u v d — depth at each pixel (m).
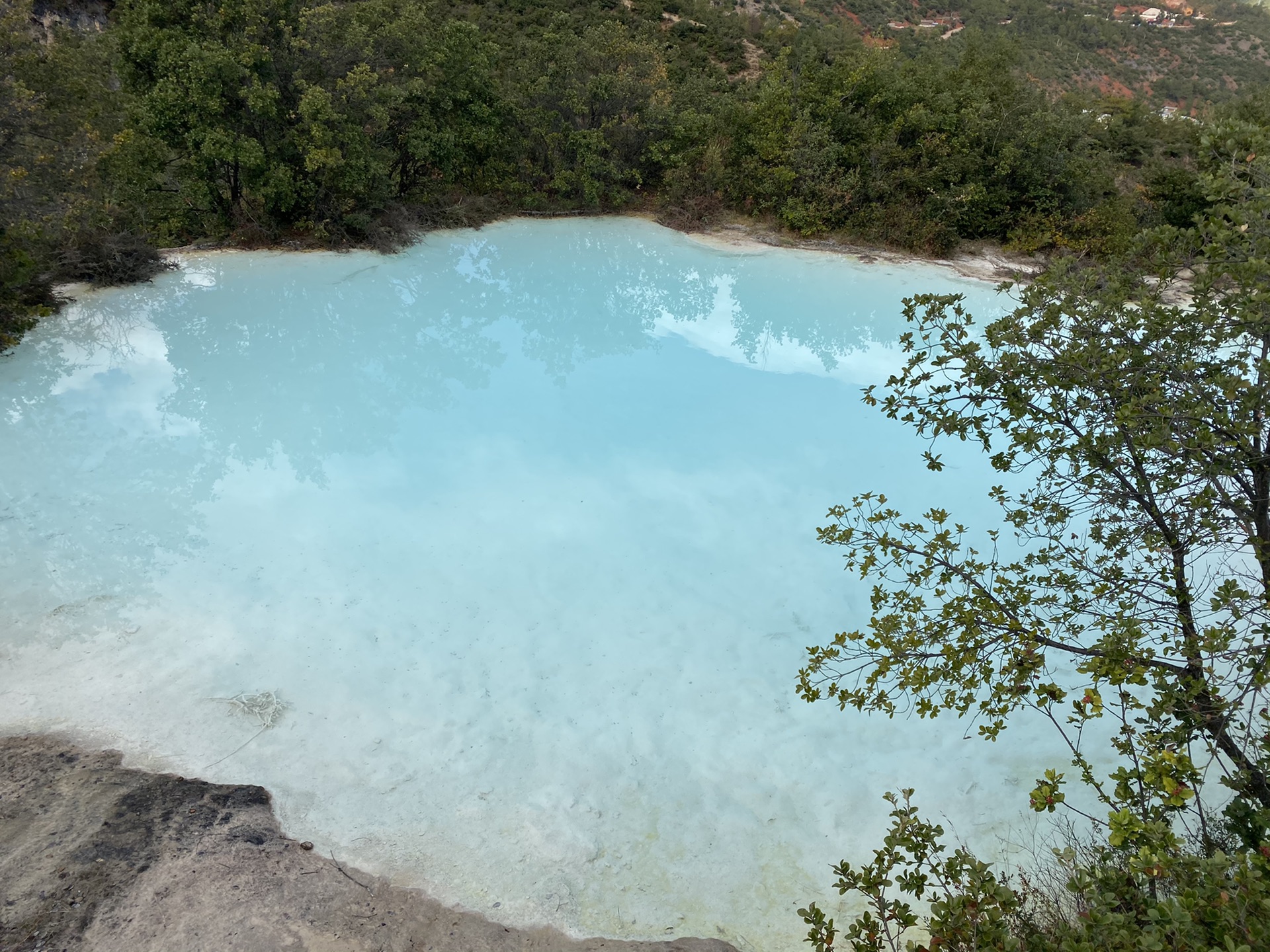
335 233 14.95
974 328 13.21
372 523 7.98
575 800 5.34
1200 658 3.67
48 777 5.06
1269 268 3.62
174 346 11.23
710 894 4.81
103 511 7.80
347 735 5.66
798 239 17.22
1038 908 4.41
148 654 6.15
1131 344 4.24
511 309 13.54
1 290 10.97
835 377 11.79
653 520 8.34
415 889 4.66
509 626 6.81
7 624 6.27
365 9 15.31
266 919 4.33
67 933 4.12
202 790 5.12
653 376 11.55
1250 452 3.82
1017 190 17.03
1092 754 5.88
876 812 5.41
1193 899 2.54
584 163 17.69
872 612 7.25
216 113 13.34
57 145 12.02
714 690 6.33
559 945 4.43
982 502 8.93
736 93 21.36
